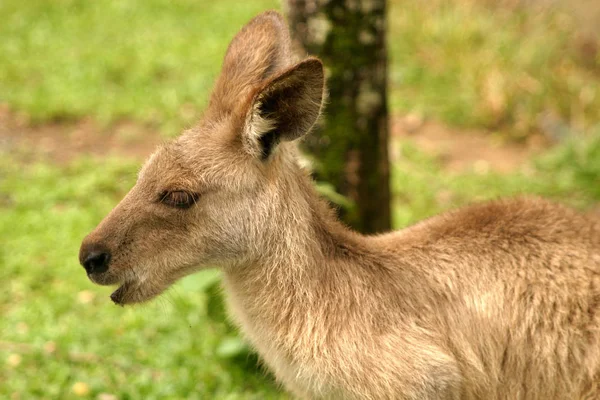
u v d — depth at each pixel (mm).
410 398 7371
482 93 18891
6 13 23766
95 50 21266
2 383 9734
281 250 7594
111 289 12047
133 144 16969
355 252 7777
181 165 7512
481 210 8102
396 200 14891
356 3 10633
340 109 10891
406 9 22500
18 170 15633
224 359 10258
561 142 17234
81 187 14891
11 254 12852
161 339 10781
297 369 7699
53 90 18875
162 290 7637
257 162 7473
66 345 10469
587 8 21266
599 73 19984
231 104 7727
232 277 7867
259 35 8141
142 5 24562
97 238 7414
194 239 7531
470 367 7660
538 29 20891
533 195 8570
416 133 18016
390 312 7535
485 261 7727
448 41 20984
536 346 7586
